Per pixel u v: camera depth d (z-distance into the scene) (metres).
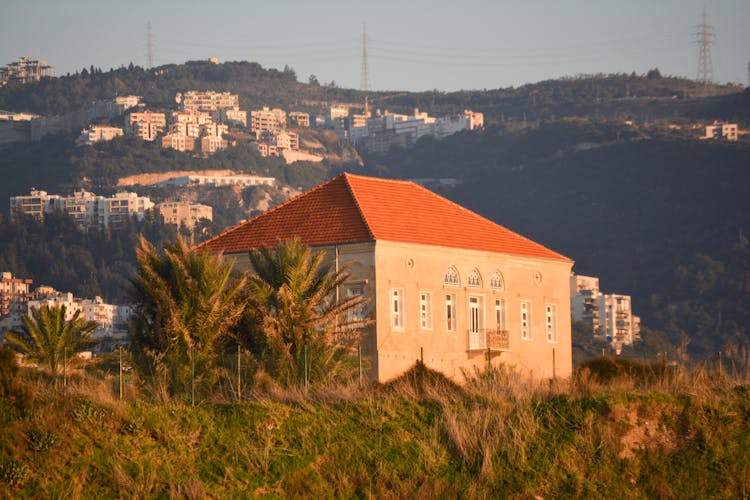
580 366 148.50
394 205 184.25
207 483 95.44
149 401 109.25
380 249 169.38
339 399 111.31
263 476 97.56
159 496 92.62
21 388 98.75
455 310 181.62
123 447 96.62
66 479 91.88
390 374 168.62
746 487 105.12
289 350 143.62
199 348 143.75
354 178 186.25
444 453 104.00
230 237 179.62
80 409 98.62
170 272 152.00
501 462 103.38
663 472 105.56
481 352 184.88
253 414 104.19
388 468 101.06
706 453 107.75
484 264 187.50
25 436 94.25
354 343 148.38
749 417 112.00
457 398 113.38
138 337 147.62
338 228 173.88
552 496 101.56
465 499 99.25
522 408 110.50
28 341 154.12
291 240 158.38
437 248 178.38
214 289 147.62
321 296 150.62
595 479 103.69
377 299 168.12
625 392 114.38
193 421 102.31
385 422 106.81
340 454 101.81
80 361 148.12
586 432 107.81
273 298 149.00
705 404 112.50
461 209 196.88
